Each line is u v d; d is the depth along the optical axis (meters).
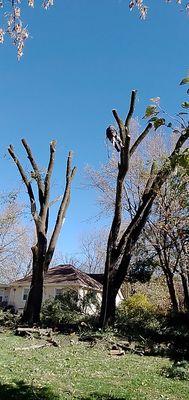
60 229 21.48
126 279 27.84
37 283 19.84
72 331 17.41
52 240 21.02
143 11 6.17
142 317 19.86
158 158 21.09
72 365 10.97
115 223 19.11
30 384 8.41
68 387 8.42
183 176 3.85
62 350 13.52
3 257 44.59
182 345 15.93
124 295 35.06
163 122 3.71
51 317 19.17
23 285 37.12
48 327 18.27
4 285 39.59
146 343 16.02
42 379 8.99
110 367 11.11
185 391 8.80
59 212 21.56
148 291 30.33
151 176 19.20
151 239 23.77
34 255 20.55
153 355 14.47
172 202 18.16
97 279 39.28
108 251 18.89
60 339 15.48
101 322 17.66
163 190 18.89
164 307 27.48
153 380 9.77
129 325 18.16
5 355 11.77
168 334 17.58
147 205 19.44
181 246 20.77
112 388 8.60
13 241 43.97
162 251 23.91
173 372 10.53
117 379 9.60
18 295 37.25
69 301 21.38
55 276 34.09
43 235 20.61
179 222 15.66
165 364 12.20
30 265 49.69
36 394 7.66
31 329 16.81
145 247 24.95
